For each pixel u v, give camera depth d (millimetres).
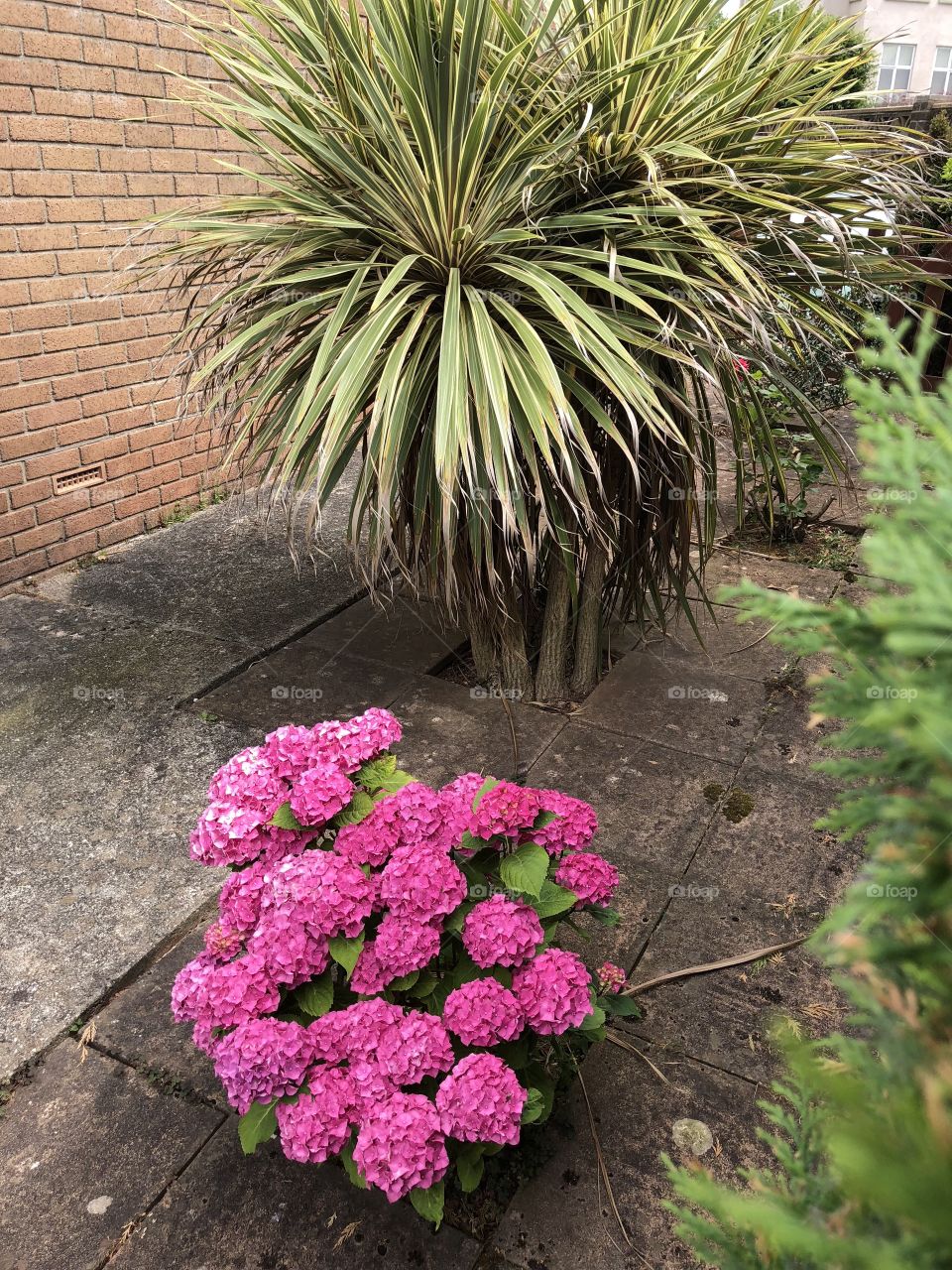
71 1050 1673
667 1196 1422
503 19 2180
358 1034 1301
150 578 3510
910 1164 382
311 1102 1258
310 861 1434
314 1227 1381
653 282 2285
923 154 2484
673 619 3152
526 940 1370
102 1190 1437
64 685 2793
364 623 3178
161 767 2434
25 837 2188
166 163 3660
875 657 522
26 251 3209
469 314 2195
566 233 2320
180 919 1971
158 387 3828
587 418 2348
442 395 1986
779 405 3184
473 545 2254
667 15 2365
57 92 3189
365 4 2225
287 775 1606
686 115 2311
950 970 462
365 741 1626
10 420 3287
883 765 516
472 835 1513
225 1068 1273
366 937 1488
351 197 2393
